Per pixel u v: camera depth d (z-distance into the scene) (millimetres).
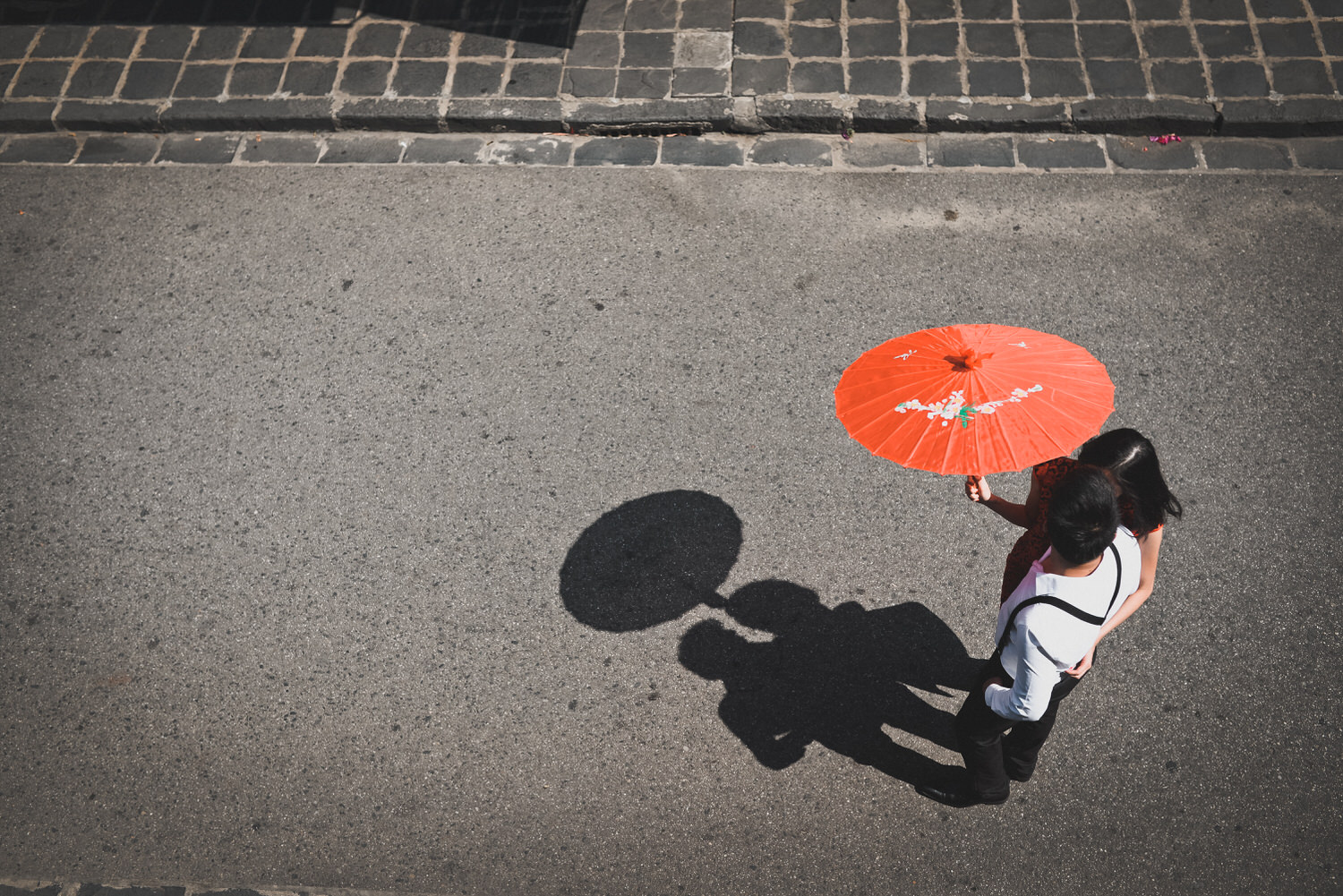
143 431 5281
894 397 2895
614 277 5777
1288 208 5820
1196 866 3750
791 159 6340
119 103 6816
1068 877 3760
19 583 4770
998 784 3652
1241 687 4129
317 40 7074
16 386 5508
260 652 4496
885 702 4227
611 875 3865
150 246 6121
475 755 4164
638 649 4410
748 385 5262
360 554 4766
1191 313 5387
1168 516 4633
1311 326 5285
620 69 6746
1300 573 4422
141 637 4570
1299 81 6270
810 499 4824
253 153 6629
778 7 6988
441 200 6254
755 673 4320
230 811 4094
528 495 4914
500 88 6699
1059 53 6562
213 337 5648
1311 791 3873
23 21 7348
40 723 4348
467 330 5582
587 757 4133
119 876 3977
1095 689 4152
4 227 6266
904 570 4578
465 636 4484
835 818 3939
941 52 6645
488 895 3852
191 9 7344
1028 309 5477
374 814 4055
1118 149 6230
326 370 5465
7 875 3998
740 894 3801
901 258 5766
